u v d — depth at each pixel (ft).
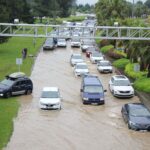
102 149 93.30
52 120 115.34
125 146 96.07
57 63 216.54
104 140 99.66
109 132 106.01
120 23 245.24
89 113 123.95
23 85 143.43
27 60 214.90
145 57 168.96
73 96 144.66
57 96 129.59
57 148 92.94
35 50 257.96
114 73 193.47
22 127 107.65
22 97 141.08
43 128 107.65
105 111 126.93
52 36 175.83
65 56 244.42
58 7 570.46
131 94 145.28
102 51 265.75
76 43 289.94
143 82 160.35
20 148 92.07
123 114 117.60
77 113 123.54
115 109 129.59
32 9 476.54
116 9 322.55
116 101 140.36
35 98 140.26
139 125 107.86
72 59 209.36
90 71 196.95
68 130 106.73
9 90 138.72
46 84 162.30
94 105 133.90
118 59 226.38
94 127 110.01
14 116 116.98
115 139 100.73
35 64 210.18
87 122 114.52
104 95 141.28
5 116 115.75
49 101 126.52
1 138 97.35
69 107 130.21
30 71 186.29
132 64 195.83
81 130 107.04
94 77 151.23
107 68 191.62
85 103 134.10
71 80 172.04
